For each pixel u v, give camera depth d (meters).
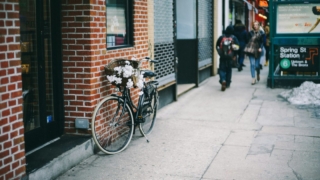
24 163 4.41
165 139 6.70
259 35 12.16
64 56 5.86
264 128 7.34
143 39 7.68
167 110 8.98
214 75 14.39
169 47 9.48
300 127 7.36
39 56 5.54
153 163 5.55
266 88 11.48
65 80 5.90
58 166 5.02
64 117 5.98
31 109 5.47
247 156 5.80
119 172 5.22
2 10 4.04
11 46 4.18
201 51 12.60
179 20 11.81
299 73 11.17
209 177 5.03
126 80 5.88
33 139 5.39
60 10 5.78
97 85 5.96
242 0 22.45
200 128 7.39
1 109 4.07
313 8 10.81
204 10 12.98
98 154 5.92
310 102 9.30
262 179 4.93
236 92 11.00
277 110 8.77
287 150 6.05
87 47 5.75
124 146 6.11
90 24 5.71
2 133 4.09
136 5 7.30
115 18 6.74
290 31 11.05
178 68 11.95
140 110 6.46
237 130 7.23
